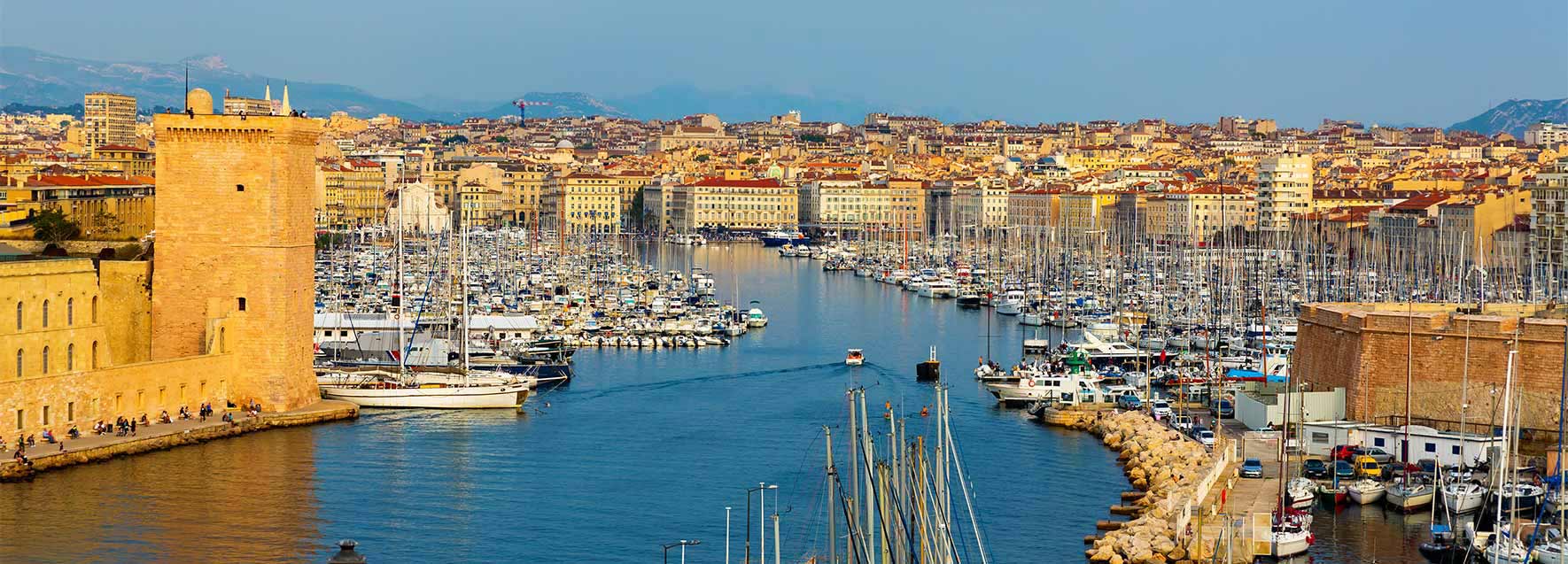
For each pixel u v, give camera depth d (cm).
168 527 16300
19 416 18888
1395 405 19900
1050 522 16575
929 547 13762
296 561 15225
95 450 19012
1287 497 16612
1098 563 14938
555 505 17400
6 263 18750
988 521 16612
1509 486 16200
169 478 18338
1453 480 17112
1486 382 19412
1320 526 16062
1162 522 15600
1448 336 19600
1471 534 15012
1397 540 15550
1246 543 14962
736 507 17250
